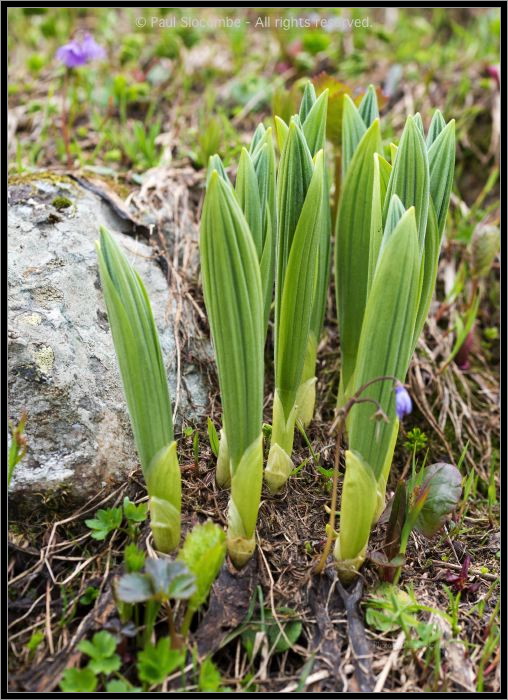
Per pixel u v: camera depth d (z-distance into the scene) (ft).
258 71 2.74
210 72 2.69
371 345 1.23
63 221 1.75
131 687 1.27
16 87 2.55
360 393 1.26
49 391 1.48
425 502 1.40
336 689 1.31
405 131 1.31
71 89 2.59
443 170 1.40
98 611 1.34
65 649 1.31
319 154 1.32
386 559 1.39
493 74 2.46
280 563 1.44
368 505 1.33
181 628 1.30
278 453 1.51
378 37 2.88
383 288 1.20
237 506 1.36
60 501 1.45
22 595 1.39
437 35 3.12
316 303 1.59
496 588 1.52
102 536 1.41
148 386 1.29
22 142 2.29
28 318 1.55
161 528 1.38
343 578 1.40
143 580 1.24
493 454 1.92
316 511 1.55
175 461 1.36
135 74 2.62
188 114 2.50
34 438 1.46
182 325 1.80
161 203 1.98
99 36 2.95
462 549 1.58
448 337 2.07
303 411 1.67
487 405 2.02
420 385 1.94
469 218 2.28
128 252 1.83
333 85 1.90
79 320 1.60
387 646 1.37
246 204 1.36
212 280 1.21
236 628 1.35
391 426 1.29
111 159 2.19
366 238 1.50
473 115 2.52
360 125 1.61
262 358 1.29
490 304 2.22
